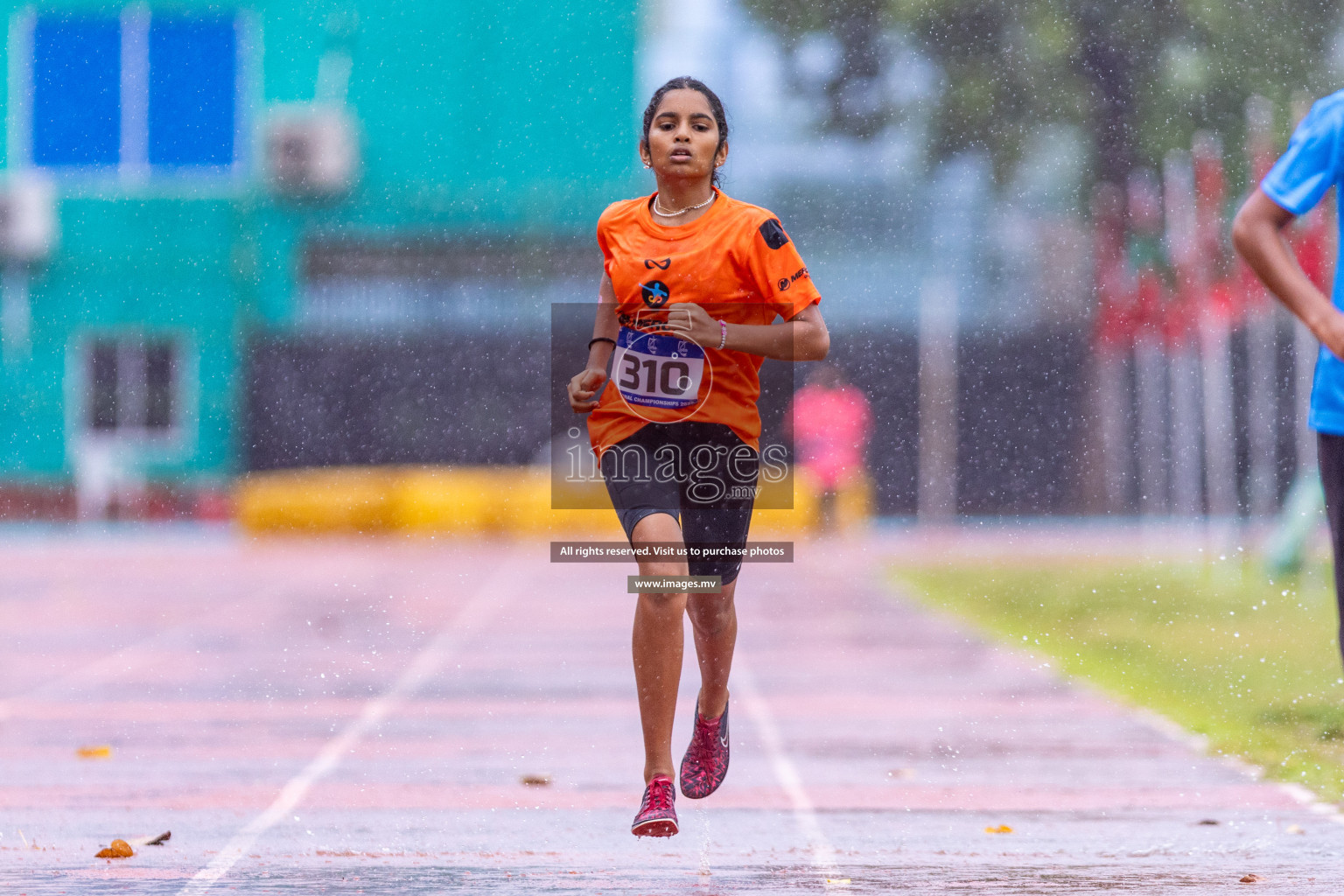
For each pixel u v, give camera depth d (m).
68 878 13.68
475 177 95.38
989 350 92.75
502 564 65.44
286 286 95.69
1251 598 42.09
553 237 95.50
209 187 95.50
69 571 60.56
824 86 85.81
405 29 94.62
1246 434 69.88
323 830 16.09
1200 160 47.31
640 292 13.60
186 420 95.50
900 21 82.00
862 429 88.38
